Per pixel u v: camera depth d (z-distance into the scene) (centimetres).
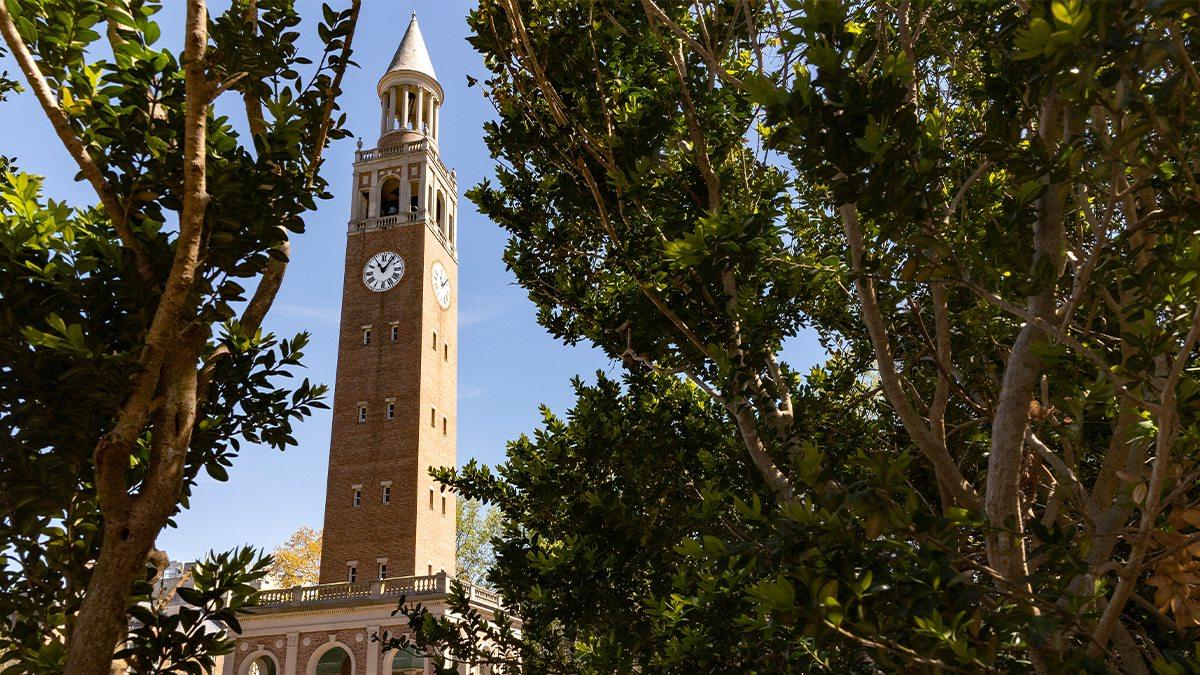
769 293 818
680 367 770
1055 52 259
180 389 416
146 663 418
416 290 4759
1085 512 427
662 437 839
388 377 4584
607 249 833
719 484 795
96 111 416
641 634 786
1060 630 312
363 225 4975
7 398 411
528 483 902
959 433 799
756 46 616
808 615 300
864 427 881
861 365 943
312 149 483
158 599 454
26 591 454
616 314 788
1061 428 457
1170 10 244
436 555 4441
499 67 780
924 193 342
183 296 397
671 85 732
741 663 637
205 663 435
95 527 454
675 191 759
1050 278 346
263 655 3862
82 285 427
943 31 690
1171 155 325
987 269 358
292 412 531
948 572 307
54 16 418
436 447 4656
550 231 842
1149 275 352
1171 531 318
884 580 311
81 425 418
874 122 323
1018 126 360
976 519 324
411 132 5319
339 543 4244
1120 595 316
